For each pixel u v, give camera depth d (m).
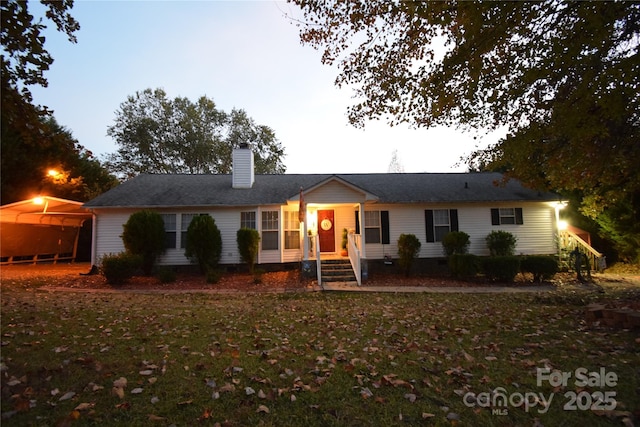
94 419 2.91
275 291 11.39
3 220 18.00
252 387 3.57
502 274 12.96
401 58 7.49
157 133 32.59
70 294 10.38
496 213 16.42
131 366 4.07
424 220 16.22
